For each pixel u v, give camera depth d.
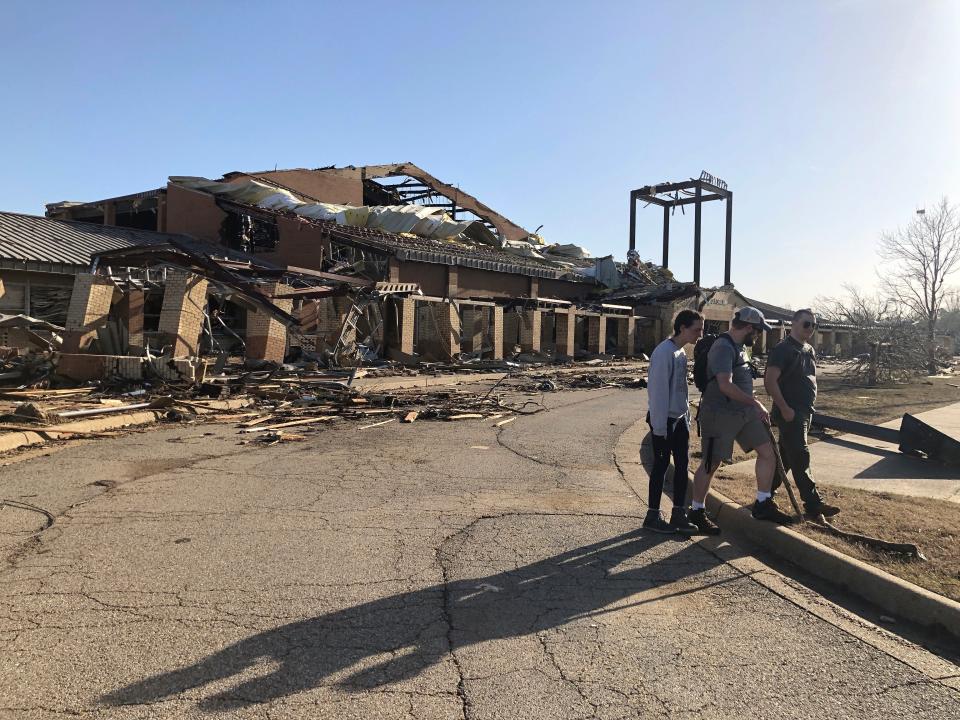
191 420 11.02
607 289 42.09
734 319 5.54
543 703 3.02
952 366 31.75
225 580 4.33
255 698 2.98
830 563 4.68
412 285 23.80
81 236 24.98
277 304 20.52
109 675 3.14
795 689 3.21
